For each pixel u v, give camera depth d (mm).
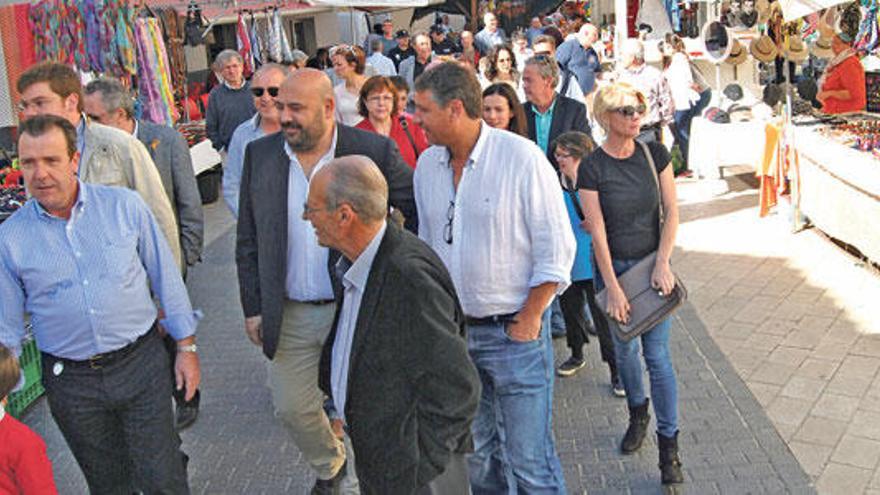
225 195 5590
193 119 13016
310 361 4035
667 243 4273
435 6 23625
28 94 3986
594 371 5871
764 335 6273
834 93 9055
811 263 7711
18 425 2814
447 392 2680
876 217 7059
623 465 4680
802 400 5281
